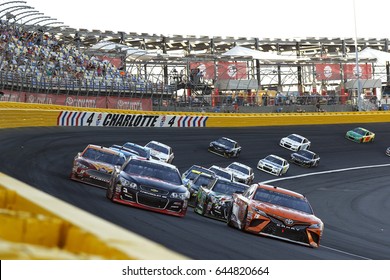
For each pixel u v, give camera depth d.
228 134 100.69
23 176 38.84
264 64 160.00
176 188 30.42
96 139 78.19
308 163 85.69
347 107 146.88
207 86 145.25
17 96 82.56
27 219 6.12
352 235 40.03
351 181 78.94
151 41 168.38
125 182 30.05
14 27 91.81
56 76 94.88
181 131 97.56
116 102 105.25
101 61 118.00
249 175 61.28
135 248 5.70
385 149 107.88
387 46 193.00
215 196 34.72
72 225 6.13
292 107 138.88
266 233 26.92
